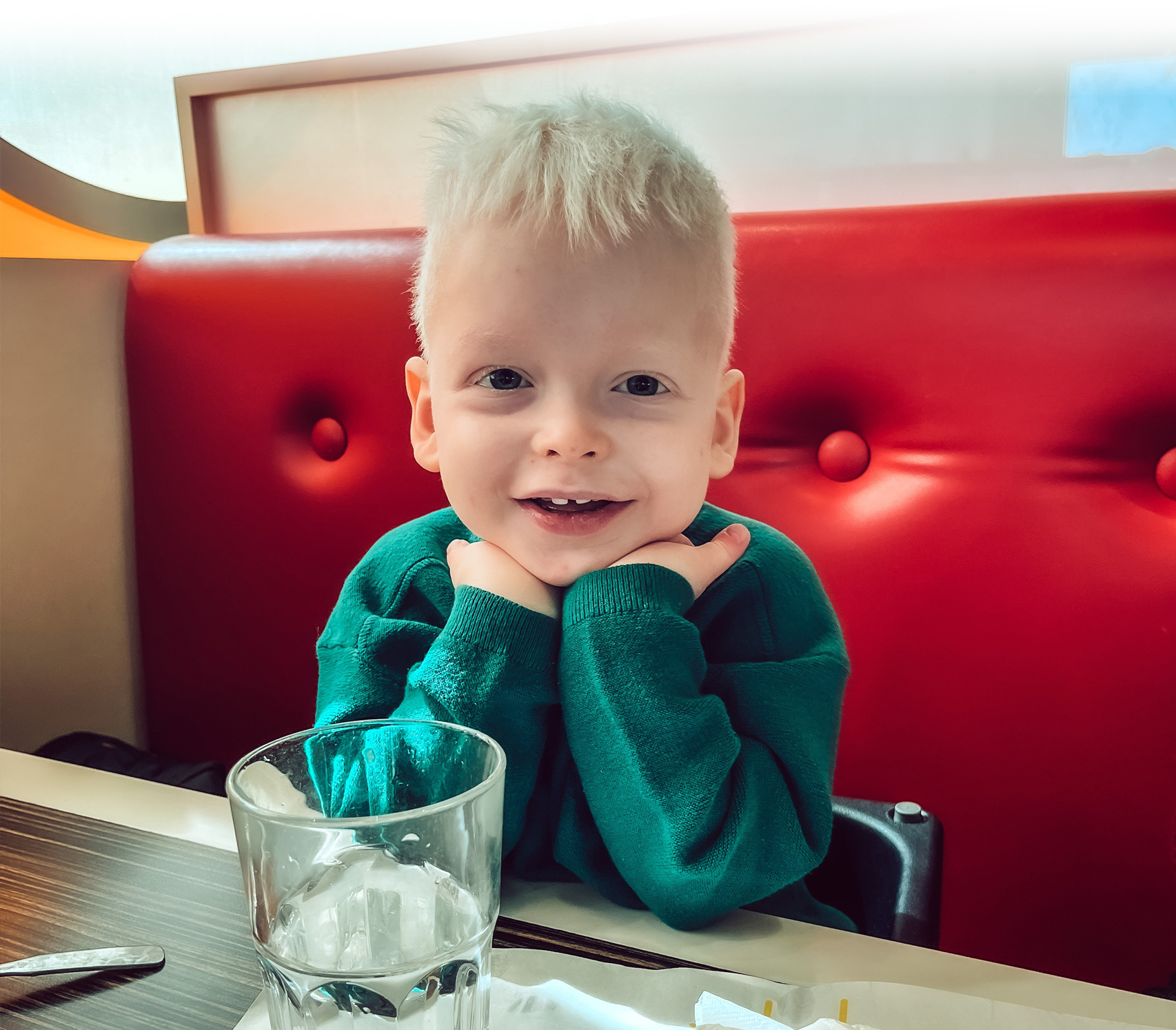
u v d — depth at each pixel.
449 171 0.51
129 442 1.06
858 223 0.79
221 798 0.51
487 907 0.30
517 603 0.52
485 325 0.48
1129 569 0.74
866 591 0.81
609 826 0.49
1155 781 0.74
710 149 1.00
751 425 0.83
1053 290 0.73
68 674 1.02
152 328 1.02
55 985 0.34
